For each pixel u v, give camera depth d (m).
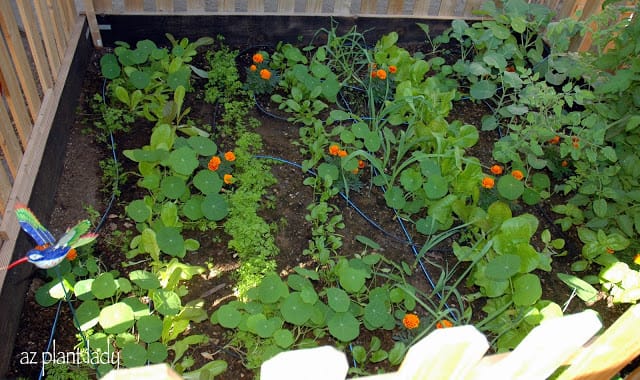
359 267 1.43
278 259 1.50
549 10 2.07
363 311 1.38
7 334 1.22
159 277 1.39
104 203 1.55
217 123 1.82
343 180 1.66
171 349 1.29
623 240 1.50
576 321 0.71
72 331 1.30
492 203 1.62
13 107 1.31
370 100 1.80
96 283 1.26
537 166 1.69
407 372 0.69
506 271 1.35
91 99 1.82
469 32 2.00
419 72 1.92
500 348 1.33
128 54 1.86
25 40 1.95
